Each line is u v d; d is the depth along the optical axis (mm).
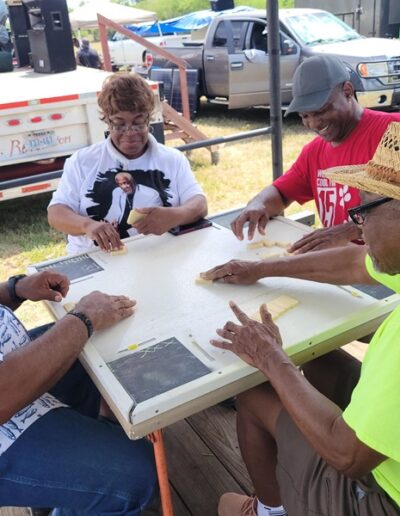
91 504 1319
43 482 1299
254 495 1595
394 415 919
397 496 1046
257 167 5918
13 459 1309
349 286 1576
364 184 919
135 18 14141
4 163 4027
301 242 1867
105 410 1858
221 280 1660
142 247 2010
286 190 2297
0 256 4090
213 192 5188
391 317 1076
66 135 4246
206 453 1943
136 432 1115
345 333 1389
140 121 2145
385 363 966
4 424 1321
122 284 1710
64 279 1683
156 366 1264
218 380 1196
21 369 1223
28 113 4008
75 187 2260
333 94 1975
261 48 7734
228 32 7816
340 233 1839
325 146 2186
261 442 1440
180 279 1710
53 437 1346
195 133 5734
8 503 1348
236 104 7898
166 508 1313
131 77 2123
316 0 10172
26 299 1690
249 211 2131
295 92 2039
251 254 1873
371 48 6609
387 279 1299
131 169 2264
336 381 1536
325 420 1056
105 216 2283
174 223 2082
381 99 6324
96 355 1319
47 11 5297
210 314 1481
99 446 1347
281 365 1170
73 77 5168
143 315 1502
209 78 8047
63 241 4328
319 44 7125
